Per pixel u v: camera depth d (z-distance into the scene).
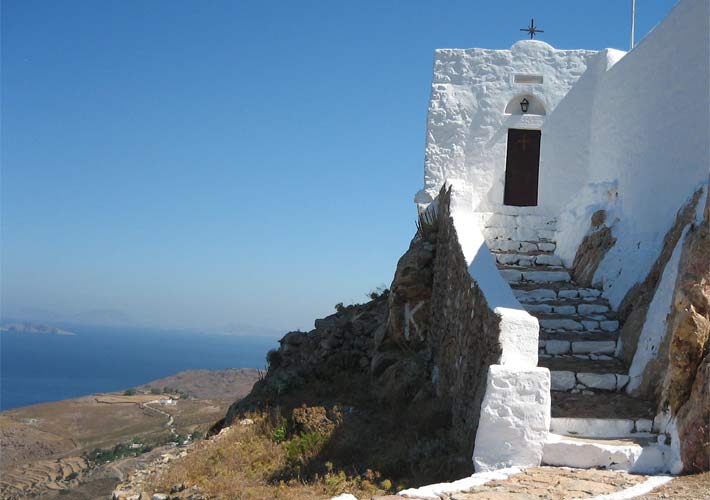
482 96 15.51
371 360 14.43
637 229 11.43
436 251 13.26
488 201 15.34
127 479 10.31
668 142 10.63
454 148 15.48
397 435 9.95
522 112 15.57
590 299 11.34
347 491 8.06
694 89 9.86
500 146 15.40
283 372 15.02
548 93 15.41
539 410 7.51
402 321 13.45
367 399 12.54
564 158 15.05
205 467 10.09
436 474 8.08
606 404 8.55
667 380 7.93
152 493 9.28
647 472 7.16
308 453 9.85
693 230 8.63
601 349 9.95
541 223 14.62
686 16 10.26
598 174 13.99
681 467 7.04
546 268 13.16
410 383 11.98
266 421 12.08
